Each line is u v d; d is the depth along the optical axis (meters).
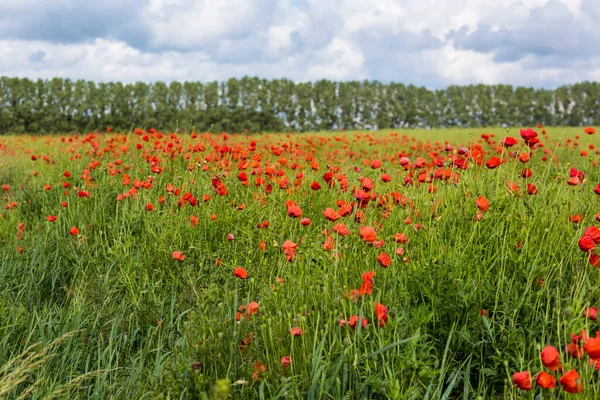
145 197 5.11
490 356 2.44
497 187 3.65
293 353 2.47
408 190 4.45
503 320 2.56
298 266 3.25
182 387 2.49
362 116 66.00
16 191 6.80
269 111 57.38
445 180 4.04
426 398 2.23
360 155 10.34
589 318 2.52
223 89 56.12
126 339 3.34
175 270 4.06
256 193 4.75
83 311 3.52
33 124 51.03
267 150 8.46
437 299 2.68
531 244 3.15
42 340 3.13
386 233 3.60
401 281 2.88
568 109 73.75
